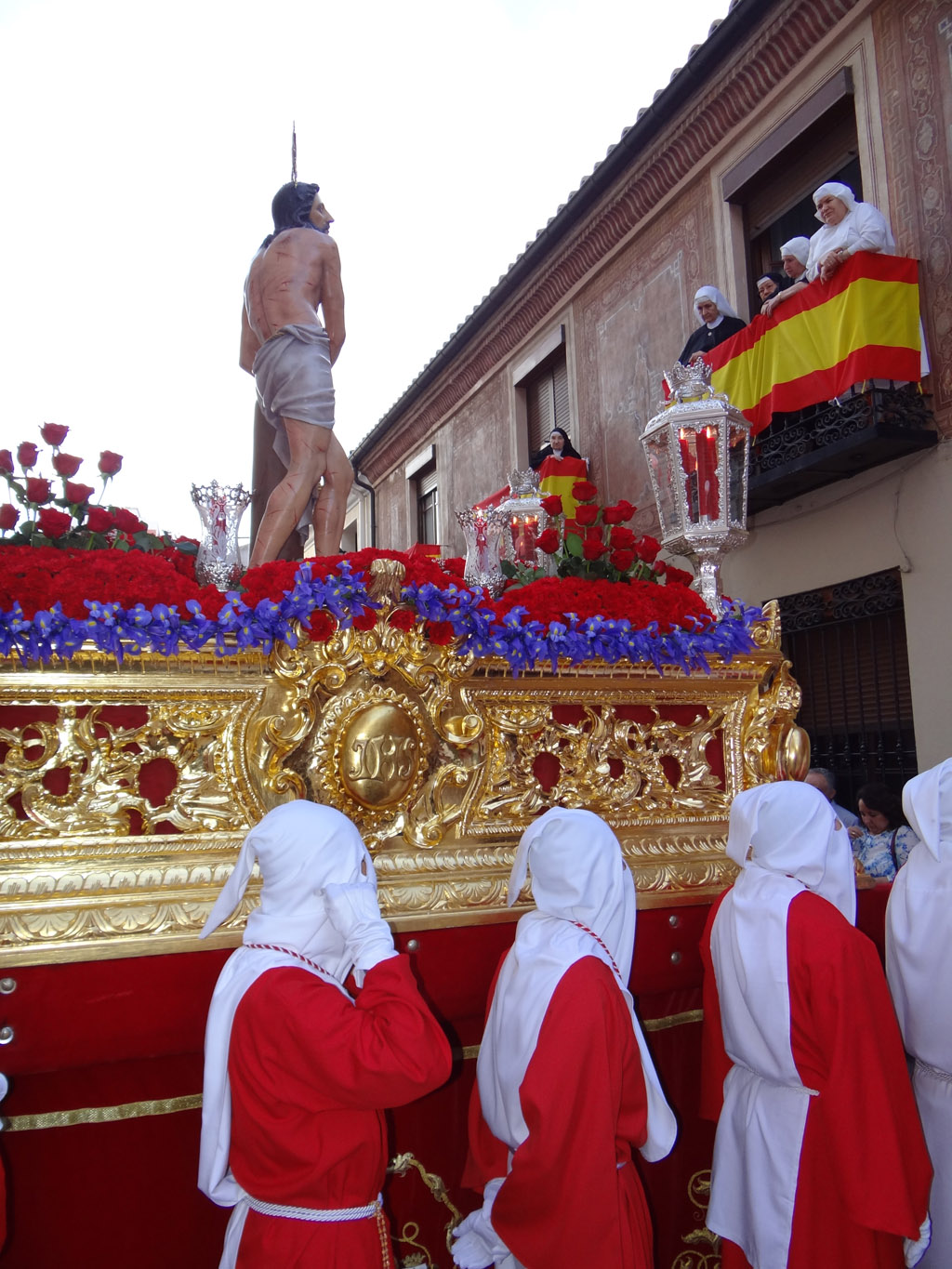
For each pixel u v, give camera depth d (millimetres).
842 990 1949
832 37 7762
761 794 2283
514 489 4191
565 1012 1756
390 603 2441
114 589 2160
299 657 2318
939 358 6840
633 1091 1853
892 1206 1843
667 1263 2686
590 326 11055
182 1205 2166
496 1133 1927
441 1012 2375
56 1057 1969
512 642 2562
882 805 4961
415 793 2480
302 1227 1623
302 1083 1592
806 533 8055
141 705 2211
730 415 3182
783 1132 2055
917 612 6977
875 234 6750
